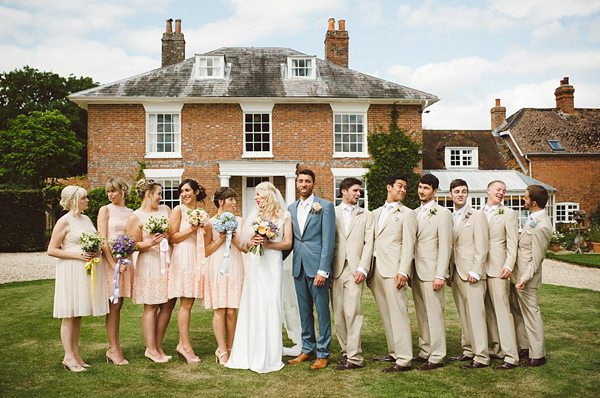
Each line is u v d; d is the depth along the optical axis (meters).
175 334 6.41
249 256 5.17
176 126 17.67
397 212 4.99
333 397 4.07
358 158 18.17
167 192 17.55
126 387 4.32
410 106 18.50
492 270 5.03
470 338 5.08
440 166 22.92
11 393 4.14
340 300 5.09
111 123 17.31
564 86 25.53
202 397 4.08
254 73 18.86
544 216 5.07
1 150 27.06
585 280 11.09
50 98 35.16
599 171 23.20
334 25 21.50
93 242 4.69
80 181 27.58
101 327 6.75
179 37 20.91
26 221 16.95
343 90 18.42
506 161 24.25
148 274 5.09
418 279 5.10
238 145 17.70
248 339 5.00
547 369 4.79
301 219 5.16
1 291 9.52
